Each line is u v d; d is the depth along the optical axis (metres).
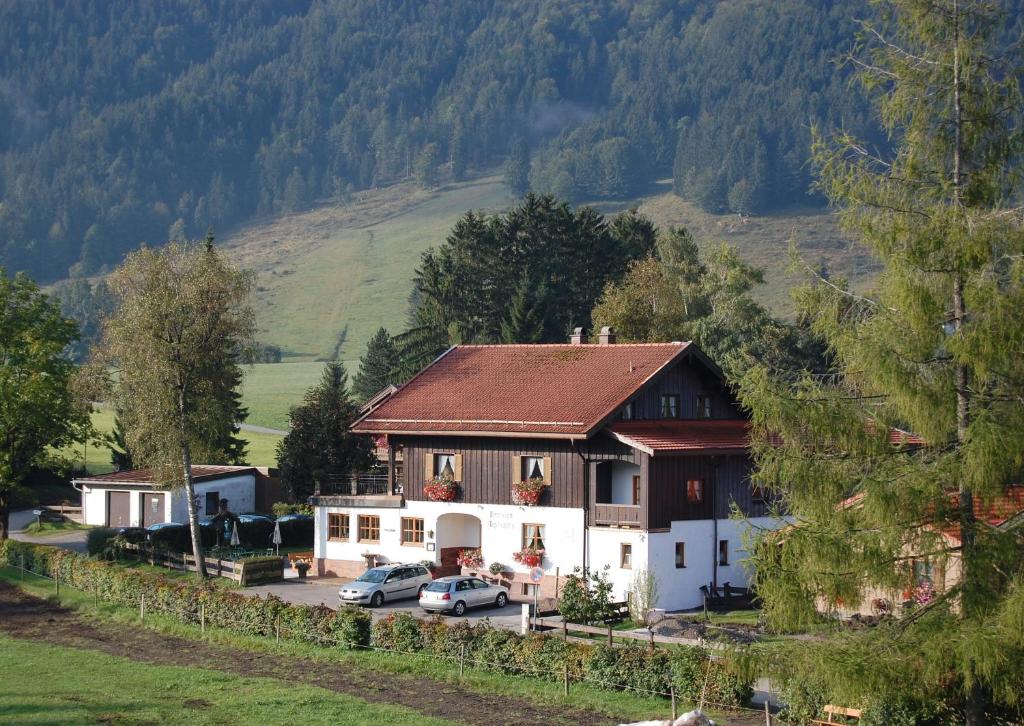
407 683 37.41
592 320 98.12
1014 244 22.78
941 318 23.59
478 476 53.69
